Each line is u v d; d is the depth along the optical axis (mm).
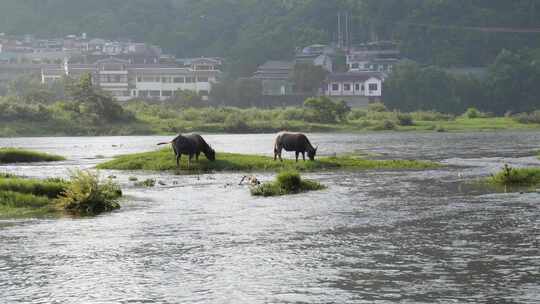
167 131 154250
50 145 108875
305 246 29031
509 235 30828
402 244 29266
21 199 41000
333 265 25766
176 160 64750
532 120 173375
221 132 156750
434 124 171875
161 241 30328
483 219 35094
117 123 157500
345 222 34688
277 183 47969
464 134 141875
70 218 36781
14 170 64438
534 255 26938
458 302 21234
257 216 36750
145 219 36188
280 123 160625
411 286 22938
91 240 30703
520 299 21453
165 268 25594
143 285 23422
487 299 21484
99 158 80250
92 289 23062
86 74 161500
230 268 25453
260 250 28344
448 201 41938
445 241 29766
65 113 157250
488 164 69375
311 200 42844
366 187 49594
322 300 21562
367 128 160375
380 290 22547
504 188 48469
